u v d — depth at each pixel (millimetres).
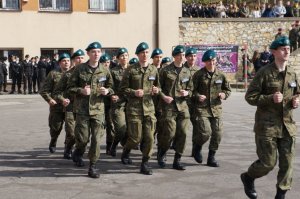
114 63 15211
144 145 9742
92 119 9477
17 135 14805
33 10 29531
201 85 10367
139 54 9750
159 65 12094
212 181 9250
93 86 9461
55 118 11875
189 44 33406
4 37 29031
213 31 33625
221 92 10469
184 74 10203
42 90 11609
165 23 32688
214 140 10438
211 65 10344
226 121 17953
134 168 10344
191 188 8758
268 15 34438
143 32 32281
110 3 31500
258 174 7191
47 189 8695
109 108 11703
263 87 7086
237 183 9094
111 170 10148
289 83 7016
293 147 7059
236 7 35500
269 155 7016
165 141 10211
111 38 31453
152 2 32406
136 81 9656
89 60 9602
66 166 10539
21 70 27969
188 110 10258
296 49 32062
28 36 29516
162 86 10188
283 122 7004
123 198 8148
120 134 11297
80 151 10406
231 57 31438
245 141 13773
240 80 33156
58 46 30266
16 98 26453
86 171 10055
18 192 8508
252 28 33844
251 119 18531
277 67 7062
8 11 29047
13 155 11797
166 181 9258
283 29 33844
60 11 30156
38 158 11453
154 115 9875
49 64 27875
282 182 7086
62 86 10961
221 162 10961
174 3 32875
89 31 30938
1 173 9891
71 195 8320
